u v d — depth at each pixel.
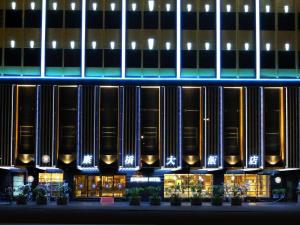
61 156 63.19
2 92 63.19
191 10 64.62
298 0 65.12
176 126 63.62
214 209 50.56
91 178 64.31
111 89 63.94
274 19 64.88
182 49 64.19
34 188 61.31
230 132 64.12
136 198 57.97
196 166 63.50
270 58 64.44
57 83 63.47
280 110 64.31
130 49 64.00
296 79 64.25
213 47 64.38
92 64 63.78
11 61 63.66
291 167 63.50
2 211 45.75
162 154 63.44
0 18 64.19
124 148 63.44
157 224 34.69
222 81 63.97
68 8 64.31
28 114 63.38
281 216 41.62
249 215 42.69
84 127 63.38
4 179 64.38
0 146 62.81
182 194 63.66
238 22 64.69
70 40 64.06
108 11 64.38
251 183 64.94
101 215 41.56
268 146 63.94
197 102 64.19
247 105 63.91
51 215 41.19
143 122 63.78
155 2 64.56
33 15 64.25
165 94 63.78
